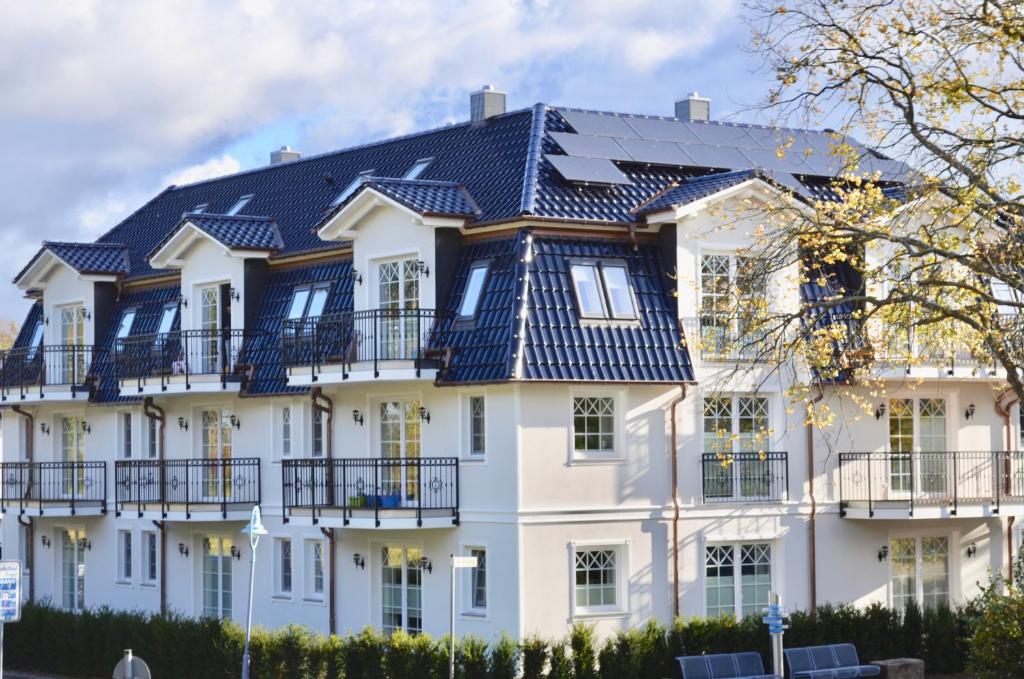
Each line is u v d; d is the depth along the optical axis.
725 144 39.75
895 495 38.41
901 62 29.03
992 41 28.38
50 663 39.84
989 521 39.69
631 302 35.03
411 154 42.00
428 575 36.19
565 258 34.75
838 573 37.53
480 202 36.31
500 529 34.34
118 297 47.69
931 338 31.31
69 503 46.38
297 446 39.97
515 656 31.48
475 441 35.34
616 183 36.12
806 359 32.19
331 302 38.88
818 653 32.84
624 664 31.94
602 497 34.81
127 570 46.41
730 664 31.64
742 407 36.72
